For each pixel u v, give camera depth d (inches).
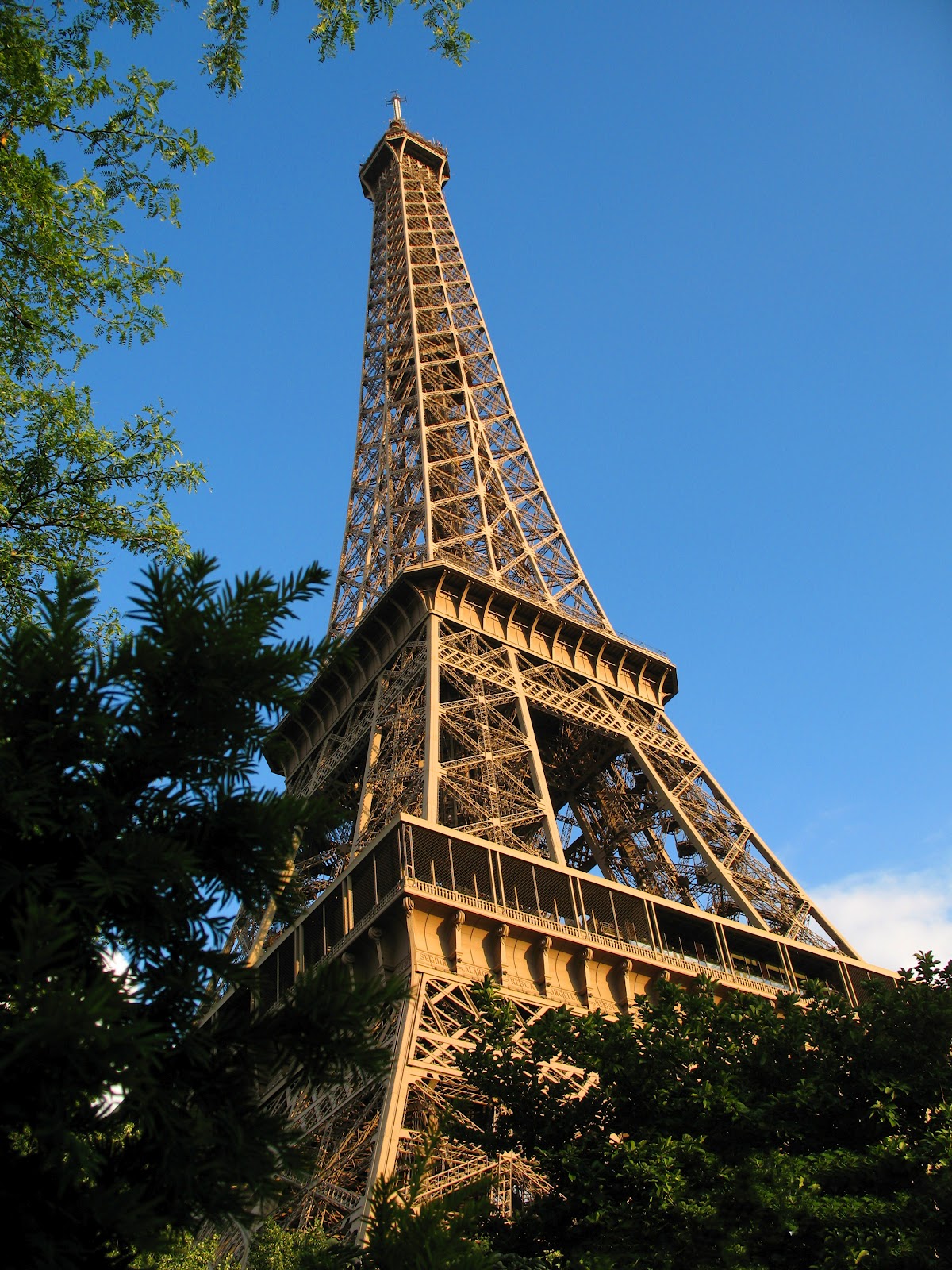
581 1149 1252.5
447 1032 1923.0
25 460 986.7
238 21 1093.8
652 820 3282.5
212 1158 493.0
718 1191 1151.0
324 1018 531.5
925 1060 1357.0
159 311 1059.9
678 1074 1332.4
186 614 523.2
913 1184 1194.0
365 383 4965.6
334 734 3366.1
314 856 2984.7
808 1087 1299.2
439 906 2110.0
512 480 4244.6
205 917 534.3
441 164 6195.9
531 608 3430.1
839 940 2837.1
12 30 967.6
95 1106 486.0
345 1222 1593.3
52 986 419.2
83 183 1019.3
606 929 2390.5
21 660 490.0
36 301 1015.0
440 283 5132.9
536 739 3582.7
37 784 477.7
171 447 1051.9
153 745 518.9
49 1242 416.8
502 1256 1067.3
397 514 4047.7
